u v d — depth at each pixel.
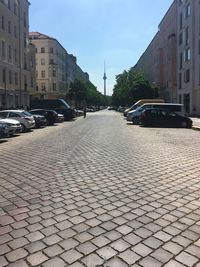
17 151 10.00
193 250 3.08
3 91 36.41
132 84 55.00
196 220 3.88
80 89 71.62
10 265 2.80
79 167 7.17
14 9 40.38
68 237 3.38
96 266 2.78
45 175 6.35
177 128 20.27
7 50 37.84
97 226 3.68
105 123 26.47
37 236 3.40
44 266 2.79
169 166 7.29
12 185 5.58
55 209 4.28
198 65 37.22
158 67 61.12
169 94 54.31
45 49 70.81
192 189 5.30
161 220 3.87
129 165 7.41
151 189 5.29
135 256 2.96
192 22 38.34
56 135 15.76
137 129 19.33
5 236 3.41
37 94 71.81
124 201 4.63
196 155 8.90
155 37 67.19
